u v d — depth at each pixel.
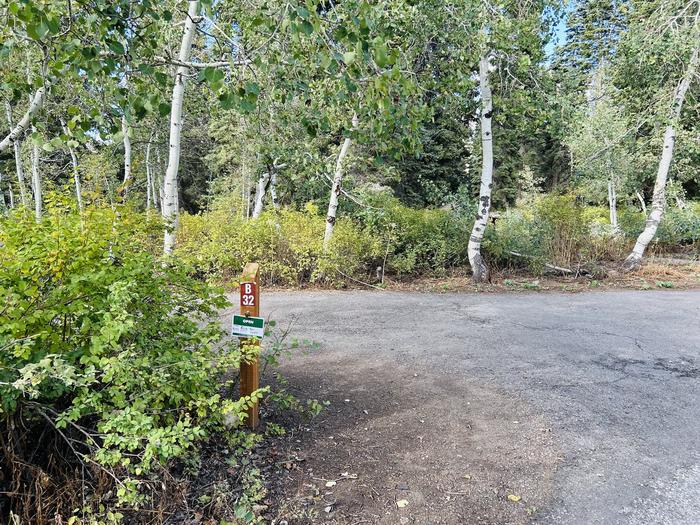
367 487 2.49
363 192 9.15
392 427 3.18
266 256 8.87
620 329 5.86
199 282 2.80
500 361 4.59
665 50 9.44
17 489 1.93
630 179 15.16
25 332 2.04
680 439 3.03
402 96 2.95
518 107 8.77
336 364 4.46
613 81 10.94
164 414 2.20
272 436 2.99
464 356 4.74
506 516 2.27
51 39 2.65
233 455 2.65
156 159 16.48
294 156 8.48
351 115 4.69
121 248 2.64
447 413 3.41
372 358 4.65
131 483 1.90
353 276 9.36
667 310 7.02
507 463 2.74
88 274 2.18
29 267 2.12
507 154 19.09
